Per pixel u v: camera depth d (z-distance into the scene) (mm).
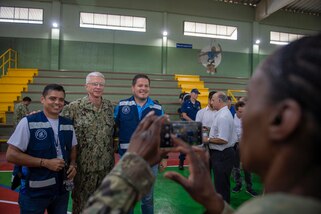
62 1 12297
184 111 6312
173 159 7066
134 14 13039
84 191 2699
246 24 14477
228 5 14094
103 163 2756
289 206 319
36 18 12148
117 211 478
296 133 348
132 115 3045
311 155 347
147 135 598
